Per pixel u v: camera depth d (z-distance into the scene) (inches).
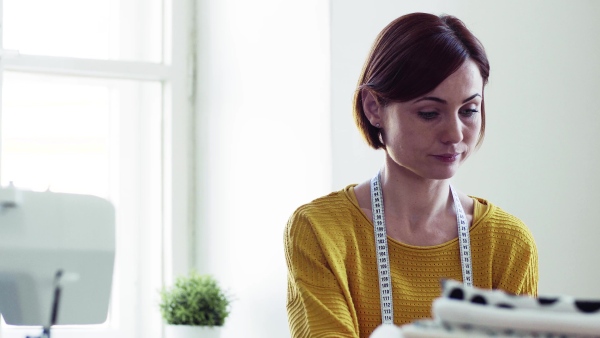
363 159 121.0
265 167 135.3
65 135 149.3
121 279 153.1
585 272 128.4
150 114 156.2
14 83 144.8
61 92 149.3
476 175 125.0
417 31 62.9
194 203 155.6
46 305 69.4
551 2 129.8
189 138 155.7
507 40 127.6
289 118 129.3
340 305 64.2
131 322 153.3
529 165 127.3
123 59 154.3
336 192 70.3
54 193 70.1
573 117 129.6
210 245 150.3
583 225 128.7
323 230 66.9
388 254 66.6
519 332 31.8
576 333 31.6
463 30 63.8
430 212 67.3
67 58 146.8
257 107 137.7
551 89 129.0
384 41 64.9
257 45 137.8
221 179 147.6
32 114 146.5
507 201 126.0
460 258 66.9
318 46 122.4
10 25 144.6
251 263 138.3
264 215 135.0
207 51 152.9
